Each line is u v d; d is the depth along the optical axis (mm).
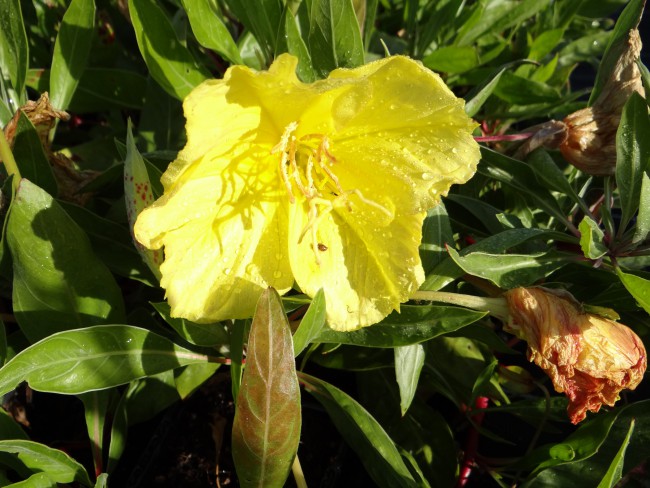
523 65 241
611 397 143
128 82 218
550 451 159
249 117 124
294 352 129
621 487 175
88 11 178
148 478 170
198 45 222
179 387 165
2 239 147
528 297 145
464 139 128
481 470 189
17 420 176
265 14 173
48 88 213
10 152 154
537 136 181
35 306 149
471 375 186
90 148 219
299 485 150
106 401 160
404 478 144
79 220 163
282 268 135
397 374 154
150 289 188
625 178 161
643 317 184
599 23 295
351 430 161
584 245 138
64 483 153
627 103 156
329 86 113
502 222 170
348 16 159
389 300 135
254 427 122
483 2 226
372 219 135
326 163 138
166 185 112
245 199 132
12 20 174
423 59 226
